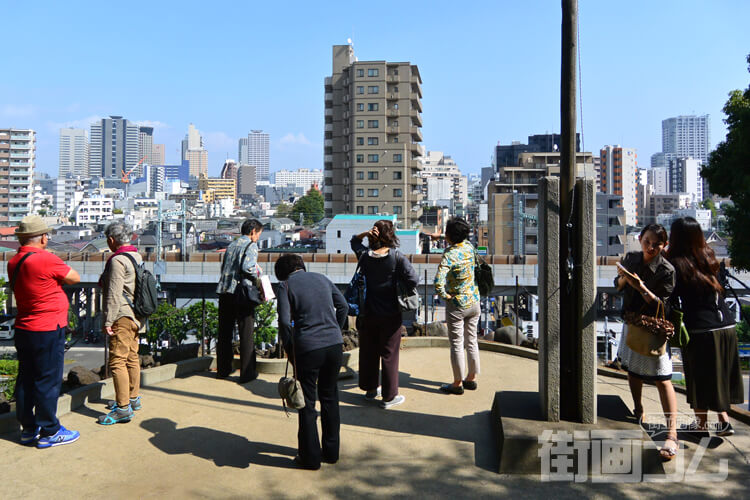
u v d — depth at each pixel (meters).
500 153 157.88
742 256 19.84
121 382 4.42
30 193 154.12
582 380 3.88
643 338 3.94
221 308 5.82
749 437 4.12
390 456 3.89
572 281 3.95
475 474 3.61
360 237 5.15
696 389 4.06
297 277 3.90
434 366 6.47
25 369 3.93
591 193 3.89
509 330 7.62
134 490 3.34
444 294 5.11
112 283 4.37
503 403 4.30
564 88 3.90
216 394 5.28
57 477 3.50
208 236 100.06
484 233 108.75
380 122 87.81
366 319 4.94
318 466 3.65
